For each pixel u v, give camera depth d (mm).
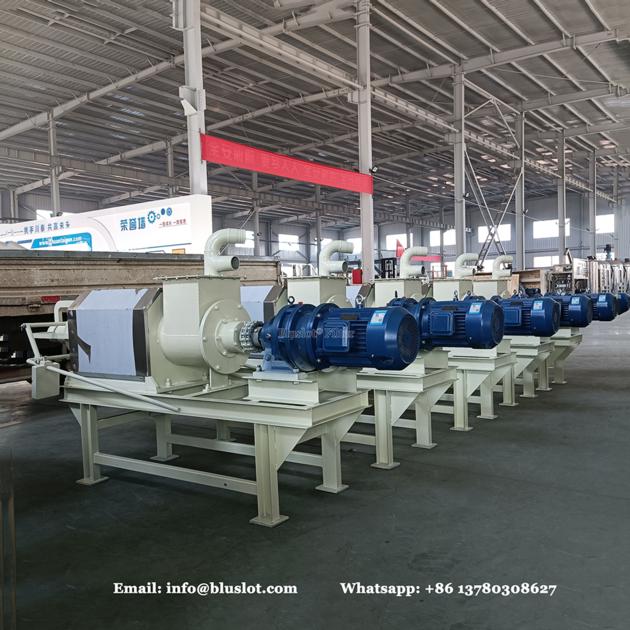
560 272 15023
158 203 7918
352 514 3033
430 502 3182
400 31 11258
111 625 2086
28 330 3510
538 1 10211
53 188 13711
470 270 5887
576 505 3100
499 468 3764
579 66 13539
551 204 29828
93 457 3660
